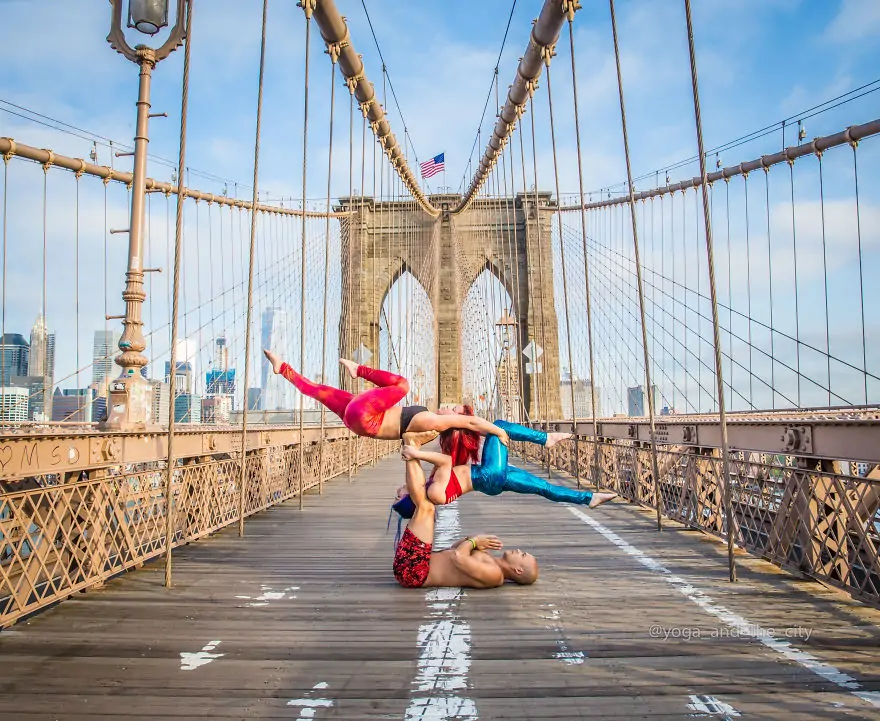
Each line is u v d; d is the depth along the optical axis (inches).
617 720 96.0
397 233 1421.0
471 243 1418.6
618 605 156.6
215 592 172.6
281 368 193.2
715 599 161.2
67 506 162.1
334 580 186.2
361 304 1296.8
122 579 187.6
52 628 141.3
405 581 175.3
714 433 246.4
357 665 118.6
